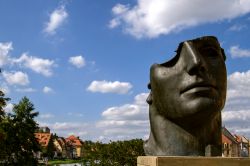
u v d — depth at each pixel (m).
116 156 38.28
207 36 7.28
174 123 7.42
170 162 6.27
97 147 39.66
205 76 7.06
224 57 7.89
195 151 7.17
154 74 7.61
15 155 50.78
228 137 44.25
